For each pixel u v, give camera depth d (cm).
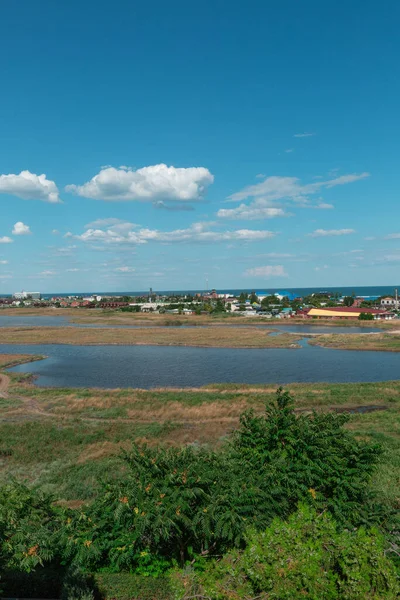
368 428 2655
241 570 727
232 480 1057
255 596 693
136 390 3988
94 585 895
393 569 722
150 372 5303
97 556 960
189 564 919
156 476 1061
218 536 934
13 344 8219
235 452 1229
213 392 3906
